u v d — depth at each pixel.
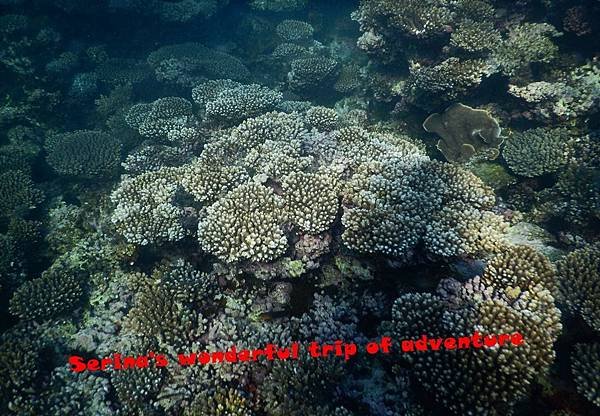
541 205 1.32
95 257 1.31
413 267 0.95
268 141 1.31
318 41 3.10
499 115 1.64
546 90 1.52
